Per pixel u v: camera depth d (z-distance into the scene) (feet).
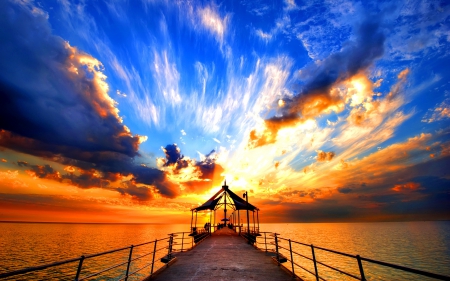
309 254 210.59
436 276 9.05
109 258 181.37
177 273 26.91
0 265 141.90
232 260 34.45
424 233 489.67
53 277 118.42
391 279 119.85
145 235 466.70
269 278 24.59
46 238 376.89
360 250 219.00
